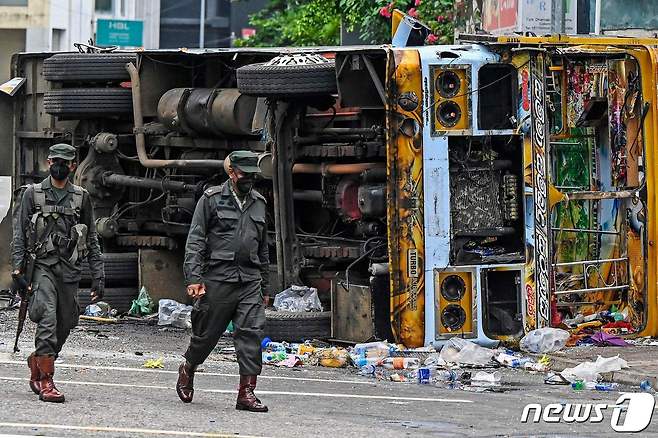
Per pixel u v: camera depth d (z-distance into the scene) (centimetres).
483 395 2806
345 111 3638
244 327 2500
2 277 4469
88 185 4162
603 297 3634
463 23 5484
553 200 3425
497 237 3434
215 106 3769
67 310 2584
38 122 4472
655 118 3541
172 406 2523
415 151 3291
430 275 3309
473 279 3347
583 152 3678
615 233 3625
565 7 4856
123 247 4206
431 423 2420
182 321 3828
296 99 3544
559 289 3603
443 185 3312
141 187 4078
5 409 2417
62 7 10156
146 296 4050
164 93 4069
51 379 2541
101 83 4191
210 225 2505
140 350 3366
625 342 3453
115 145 4109
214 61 4059
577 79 3538
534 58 3397
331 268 3625
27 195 2569
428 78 3291
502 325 3397
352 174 3522
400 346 3300
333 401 2667
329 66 3409
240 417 2417
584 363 3069
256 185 3800
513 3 4856
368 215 3397
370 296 3356
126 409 2469
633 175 3575
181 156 4059
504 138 3394
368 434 2272
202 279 2491
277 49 3822
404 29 3656
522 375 3097
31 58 4491
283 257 3597
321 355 3198
